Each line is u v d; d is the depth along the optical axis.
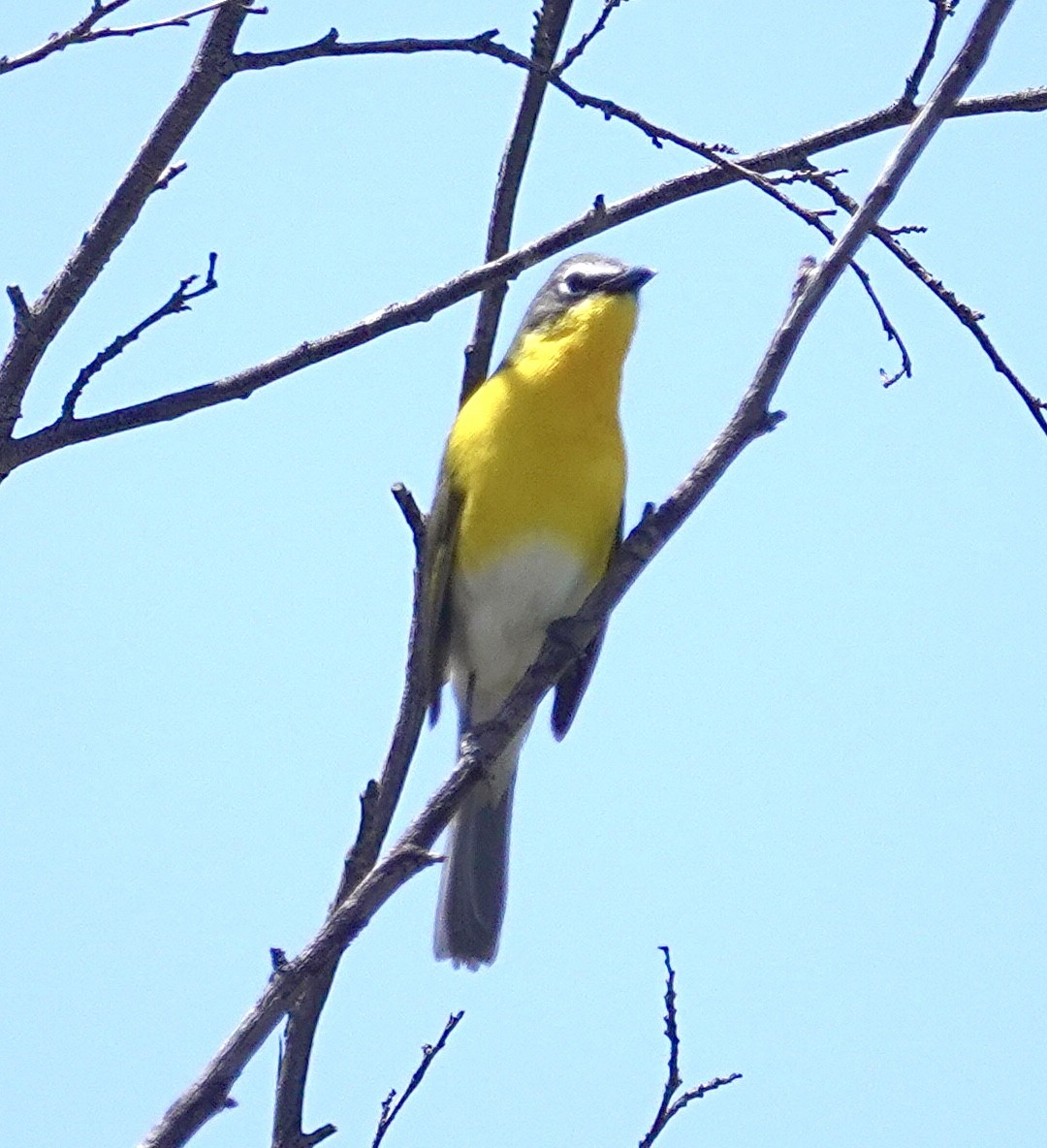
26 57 7.03
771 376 8.22
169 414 8.30
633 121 8.19
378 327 8.62
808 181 8.94
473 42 8.08
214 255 8.12
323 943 6.66
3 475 8.16
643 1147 7.73
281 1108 7.89
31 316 8.02
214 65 7.91
